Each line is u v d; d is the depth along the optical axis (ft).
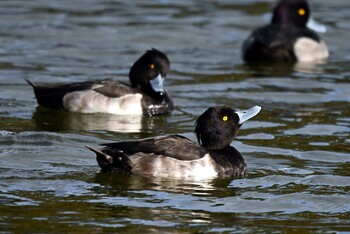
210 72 63.16
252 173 40.60
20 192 36.52
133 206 35.45
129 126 48.67
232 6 84.38
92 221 33.53
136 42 71.05
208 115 40.86
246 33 75.72
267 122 50.31
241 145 45.32
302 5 71.36
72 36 71.67
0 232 32.07
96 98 50.90
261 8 84.02
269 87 59.31
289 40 68.59
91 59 65.41
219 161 39.70
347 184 39.22
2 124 47.50
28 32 72.13
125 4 84.02
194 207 35.65
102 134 46.47
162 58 52.08
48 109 51.42
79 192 36.83
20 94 54.65
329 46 73.92
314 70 65.41
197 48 70.64
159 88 51.75
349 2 86.89
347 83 61.05
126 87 51.67
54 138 44.70
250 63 67.36
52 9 80.48
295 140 46.55
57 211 34.47
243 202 36.50
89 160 41.42
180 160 38.99
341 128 49.21
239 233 32.96
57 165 40.40
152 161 38.81
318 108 53.98
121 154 38.75
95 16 78.79
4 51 66.28
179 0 86.33
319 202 36.86
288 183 39.22
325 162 42.68
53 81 58.29
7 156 41.29
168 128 48.57
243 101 55.26
